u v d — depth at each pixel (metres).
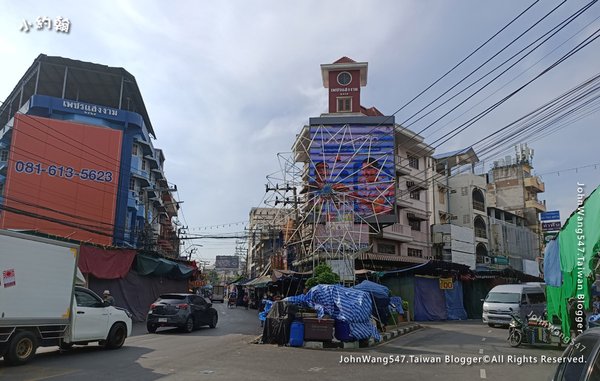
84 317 11.98
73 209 34.72
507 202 63.69
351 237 30.06
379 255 36.03
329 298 15.13
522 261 56.28
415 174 44.16
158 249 51.44
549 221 45.38
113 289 24.70
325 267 21.77
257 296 49.34
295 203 37.19
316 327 14.38
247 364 10.62
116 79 39.16
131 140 39.34
